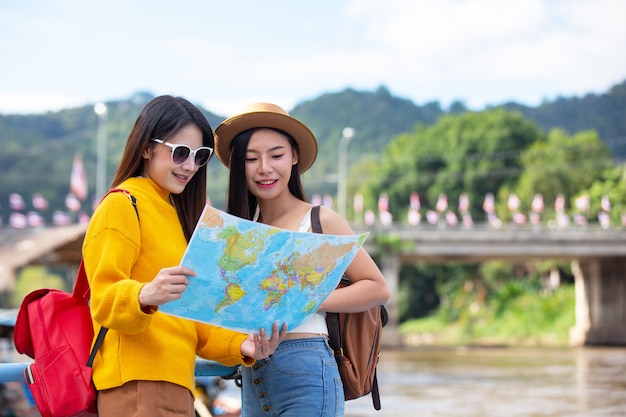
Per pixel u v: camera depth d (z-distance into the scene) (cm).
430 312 7775
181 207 365
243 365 378
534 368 2736
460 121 8369
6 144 13050
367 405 1438
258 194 391
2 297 6969
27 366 345
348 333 378
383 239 5028
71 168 12106
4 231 4850
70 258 2834
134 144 347
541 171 7256
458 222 7656
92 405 330
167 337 331
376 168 8944
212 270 310
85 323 337
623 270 5394
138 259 333
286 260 318
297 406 363
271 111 384
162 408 325
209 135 358
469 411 1316
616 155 9112
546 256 5188
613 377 2242
